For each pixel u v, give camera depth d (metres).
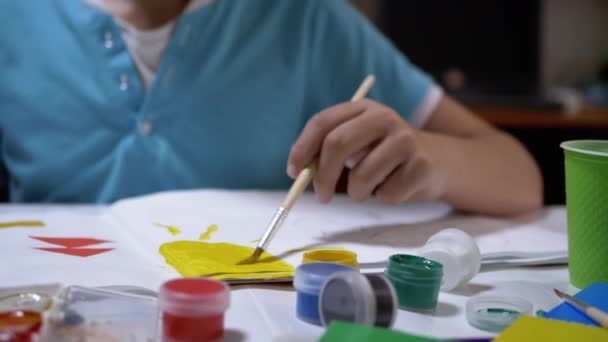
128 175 0.99
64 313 0.41
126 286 0.48
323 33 1.09
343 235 0.65
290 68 1.07
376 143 0.69
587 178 0.52
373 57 1.10
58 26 1.00
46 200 1.00
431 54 2.11
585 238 0.53
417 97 1.07
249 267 0.53
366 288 0.40
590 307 0.43
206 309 0.40
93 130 0.99
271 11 1.06
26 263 0.53
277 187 1.07
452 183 0.77
